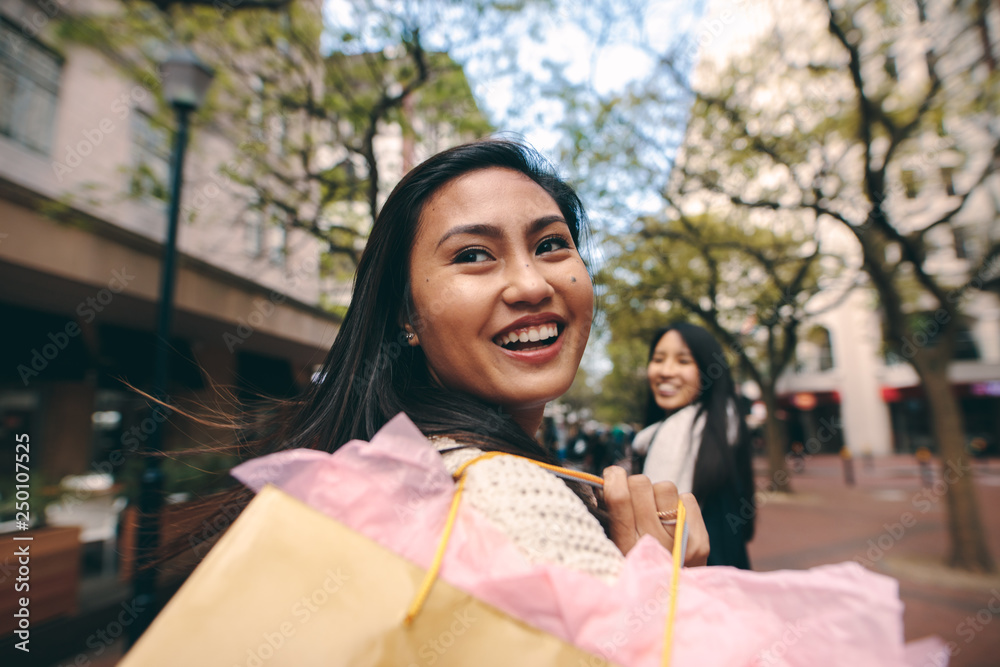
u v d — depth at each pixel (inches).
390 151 276.8
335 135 247.6
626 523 30.9
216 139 304.5
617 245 326.0
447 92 245.3
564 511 22.2
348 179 267.1
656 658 19.1
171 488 145.6
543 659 18.3
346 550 19.6
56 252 212.4
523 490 22.3
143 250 250.5
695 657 19.2
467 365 31.1
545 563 20.3
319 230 258.8
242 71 237.0
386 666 18.0
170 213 171.3
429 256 32.5
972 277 249.6
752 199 287.9
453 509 21.4
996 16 215.2
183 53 171.9
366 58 231.0
